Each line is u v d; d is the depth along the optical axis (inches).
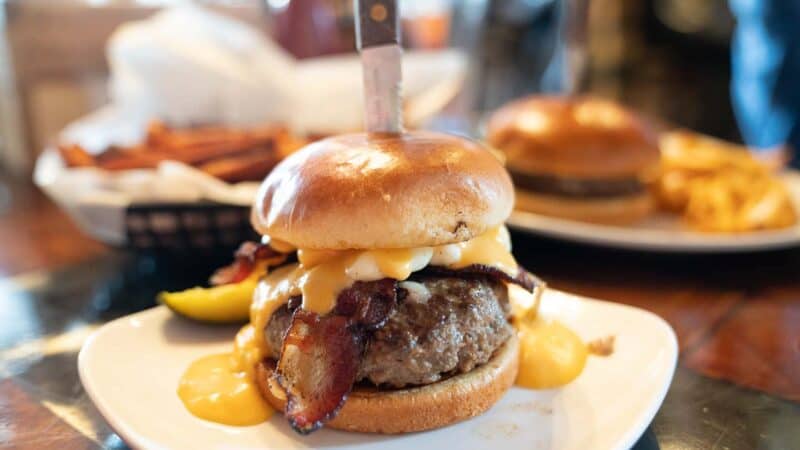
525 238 19.6
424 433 9.3
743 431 10.1
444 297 9.6
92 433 10.2
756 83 33.2
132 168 16.6
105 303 15.3
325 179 9.2
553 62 44.2
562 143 21.2
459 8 47.2
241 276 12.6
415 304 9.4
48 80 31.6
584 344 11.6
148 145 17.9
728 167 22.4
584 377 10.8
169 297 12.0
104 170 16.5
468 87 46.0
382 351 9.0
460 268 9.9
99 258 18.5
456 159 9.6
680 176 22.2
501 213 9.8
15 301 15.4
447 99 27.6
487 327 9.7
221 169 16.5
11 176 30.9
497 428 9.5
